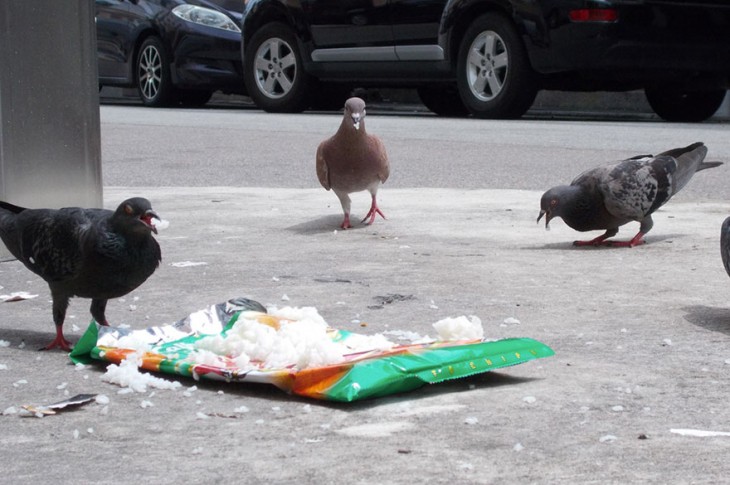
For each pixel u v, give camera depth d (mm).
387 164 7641
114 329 4191
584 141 13266
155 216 4184
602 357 4160
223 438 3246
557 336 4516
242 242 7062
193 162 11859
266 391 3723
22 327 4812
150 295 5438
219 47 20188
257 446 3170
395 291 5473
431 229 7562
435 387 3742
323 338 4043
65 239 4242
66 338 4586
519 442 3178
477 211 8383
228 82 20375
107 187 9922
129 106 22109
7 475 2961
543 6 15406
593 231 7445
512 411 3475
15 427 3369
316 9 18328
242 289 5555
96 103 6949
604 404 3553
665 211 8344
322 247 6871
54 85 6703
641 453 3082
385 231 7496
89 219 4273
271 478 2912
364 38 17828
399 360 3674
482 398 3615
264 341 4004
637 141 13164
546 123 16125
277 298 5336
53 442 3229
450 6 16672
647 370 3969
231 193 9484
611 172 6730
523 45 16094
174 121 17156
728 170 10742
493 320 4824
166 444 3199
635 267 6141
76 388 3791
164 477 2932
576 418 3404
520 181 10156
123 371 3871
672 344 4363
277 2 18891
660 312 4969
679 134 14055
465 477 2902
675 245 6875
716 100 17500
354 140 7371
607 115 19453
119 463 3043
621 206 6699
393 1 17297
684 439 3207
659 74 15938
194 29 20344
